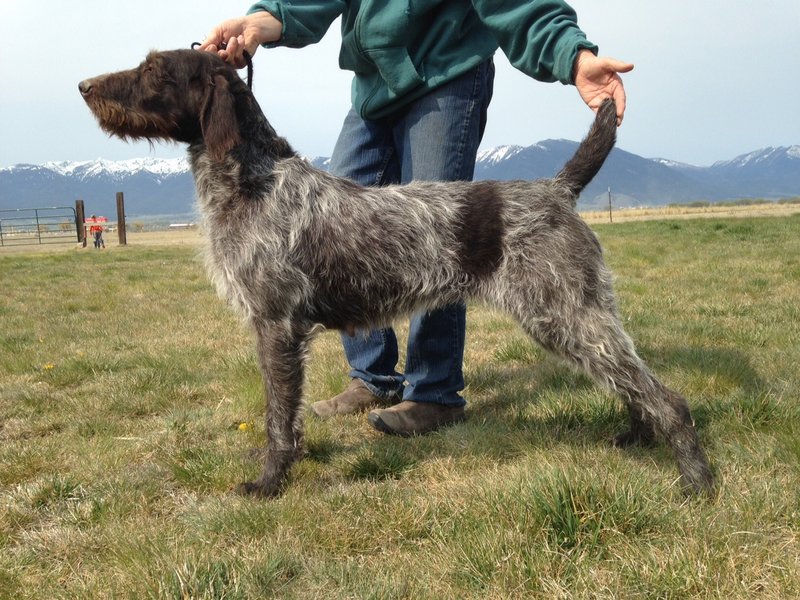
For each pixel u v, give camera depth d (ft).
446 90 5.77
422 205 5.31
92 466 5.43
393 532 4.49
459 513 4.52
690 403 5.87
